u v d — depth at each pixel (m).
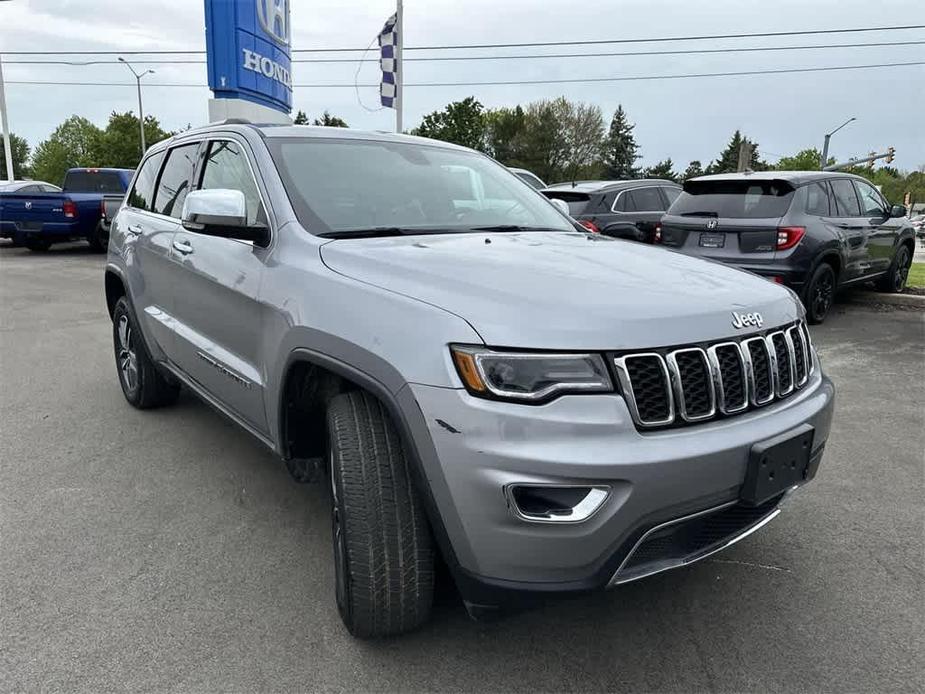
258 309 2.86
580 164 72.94
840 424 4.75
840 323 8.19
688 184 8.32
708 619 2.62
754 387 2.27
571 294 2.17
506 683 2.28
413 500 2.22
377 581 2.24
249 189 3.24
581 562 1.99
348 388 2.56
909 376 5.93
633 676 2.32
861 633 2.54
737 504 2.18
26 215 14.70
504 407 1.94
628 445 1.97
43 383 5.57
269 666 2.34
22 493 3.59
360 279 2.44
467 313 2.07
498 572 2.01
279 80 14.99
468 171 3.78
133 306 4.48
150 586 2.78
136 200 4.82
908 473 3.95
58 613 2.59
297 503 3.52
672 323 2.12
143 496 3.58
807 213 7.60
